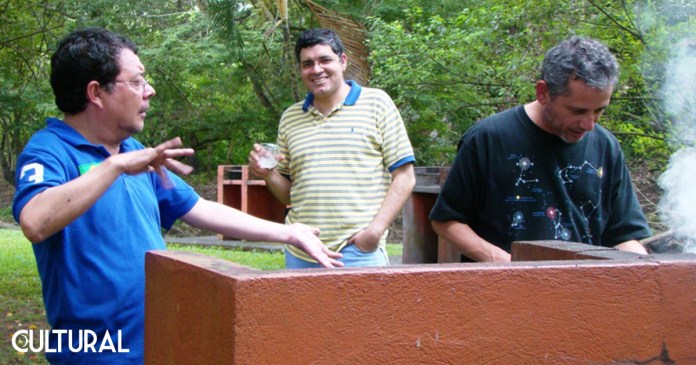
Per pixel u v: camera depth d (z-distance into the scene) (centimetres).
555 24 794
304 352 165
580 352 190
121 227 249
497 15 884
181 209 282
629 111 822
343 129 382
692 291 200
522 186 313
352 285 169
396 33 1053
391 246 1156
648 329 196
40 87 1223
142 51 1775
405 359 174
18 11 1000
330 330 167
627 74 727
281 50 1692
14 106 1071
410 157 387
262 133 2039
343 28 1138
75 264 241
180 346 185
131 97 253
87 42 249
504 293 182
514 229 314
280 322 163
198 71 1852
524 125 313
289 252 389
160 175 236
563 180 313
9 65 1030
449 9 1479
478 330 180
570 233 313
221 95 2050
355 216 376
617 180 325
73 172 244
